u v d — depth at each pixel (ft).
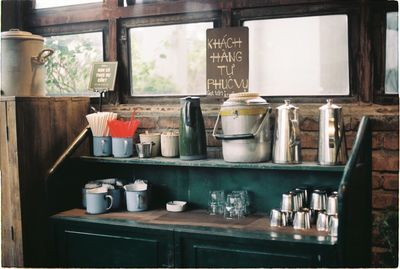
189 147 9.87
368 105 9.61
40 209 10.42
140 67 11.51
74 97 11.19
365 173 9.05
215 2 10.62
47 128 10.53
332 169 8.59
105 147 10.71
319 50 10.00
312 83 10.10
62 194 10.62
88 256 9.95
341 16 9.79
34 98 10.24
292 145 9.03
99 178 11.57
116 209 10.59
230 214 9.79
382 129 9.35
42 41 11.21
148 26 11.33
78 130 11.31
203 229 9.02
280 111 9.17
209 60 10.71
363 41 9.59
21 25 12.29
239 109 9.19
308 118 9.86
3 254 10.34
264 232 8.74
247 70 10.44
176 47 11.16
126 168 11.31
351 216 8.18
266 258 8.52
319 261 8.13
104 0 11.57
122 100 11.66
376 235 9.44
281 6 10.14
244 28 10.38
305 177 9.77
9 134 10.03
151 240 9.36
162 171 10.95
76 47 12.03
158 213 10.25
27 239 10.15
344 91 9.88
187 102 9.86
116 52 11.53
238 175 10.28
